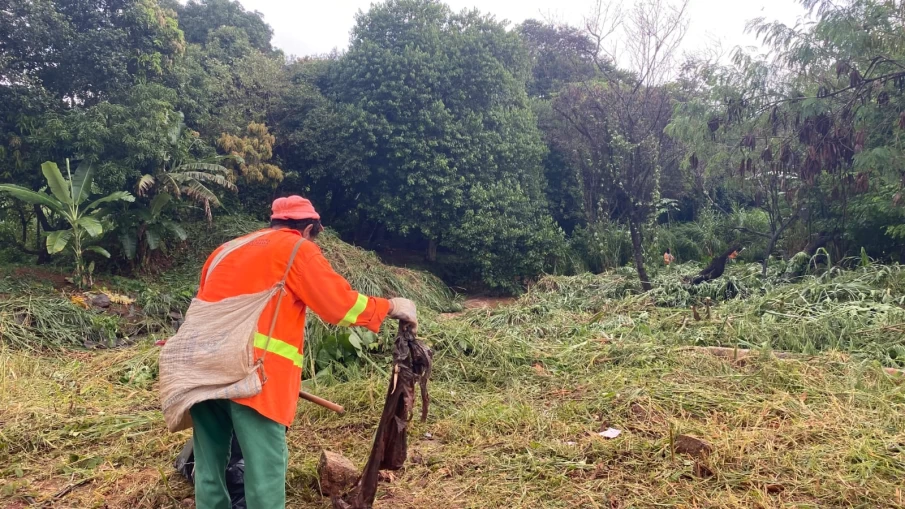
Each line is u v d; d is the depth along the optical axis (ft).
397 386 9.58
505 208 45.16
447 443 12.88
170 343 8.46
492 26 51.60
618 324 23.27
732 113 30.99
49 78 36.11
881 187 32.35
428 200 46.09
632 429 13.05
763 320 21.21
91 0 36.86
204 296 8.55
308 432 13.38
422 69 47.06
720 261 31.78
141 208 36.14
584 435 12.94
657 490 10.34
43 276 33.83
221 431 8.81
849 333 19.26
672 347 18.70
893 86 27.48
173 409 8.17
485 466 11.57
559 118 55.06
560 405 14.76
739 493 10.20
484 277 44.42
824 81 29.96
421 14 50.26
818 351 18.70
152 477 11.30
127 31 37.42
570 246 48.88
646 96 38.50
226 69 50.14
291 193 51.80
